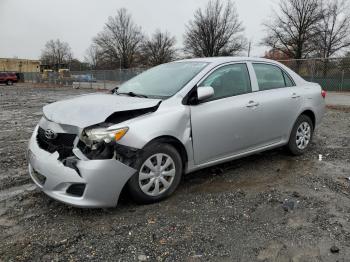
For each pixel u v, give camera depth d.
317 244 3.27
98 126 3.63
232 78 4.86
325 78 19.09
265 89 5.25
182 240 3.32
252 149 5.11
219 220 3.70
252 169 5.29
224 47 57.44
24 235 3.39
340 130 8.52
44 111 4.16
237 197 4.28
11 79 49.91
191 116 4.23
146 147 3.85
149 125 3.82
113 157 3.63
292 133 5.73
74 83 41.25
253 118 4.93
